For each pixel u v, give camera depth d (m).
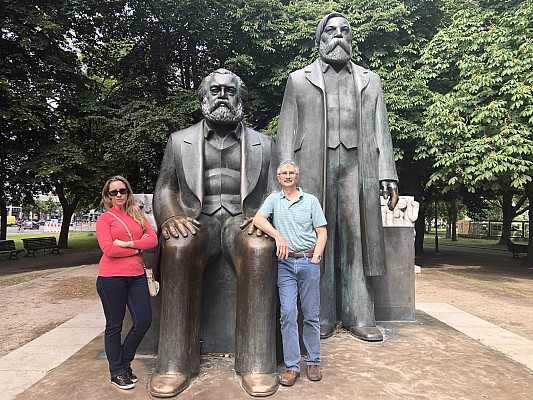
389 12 10.80
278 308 2.98
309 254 2.73
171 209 3.07
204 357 3.18
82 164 11.91
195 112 11.88
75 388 2.61
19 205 15.45
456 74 11.11
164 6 11.90
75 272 10.91
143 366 3.05
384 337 3.74
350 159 3.98
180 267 2.76
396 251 4.54
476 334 4.74
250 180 3.15
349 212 3.95
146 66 13.53
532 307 7.13
